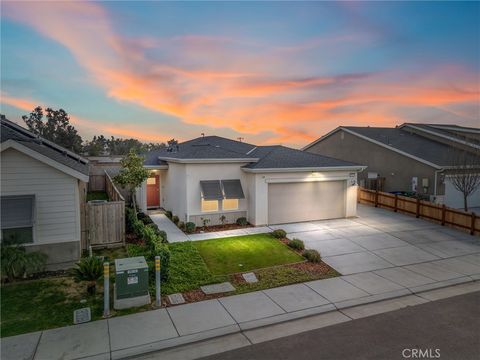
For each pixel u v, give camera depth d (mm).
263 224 16797
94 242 12906
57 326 7359
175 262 11312
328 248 13352
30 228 10227
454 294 9484
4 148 9602
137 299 8383
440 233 15969
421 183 22984
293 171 17047
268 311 8203
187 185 16203
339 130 31297
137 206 20781
